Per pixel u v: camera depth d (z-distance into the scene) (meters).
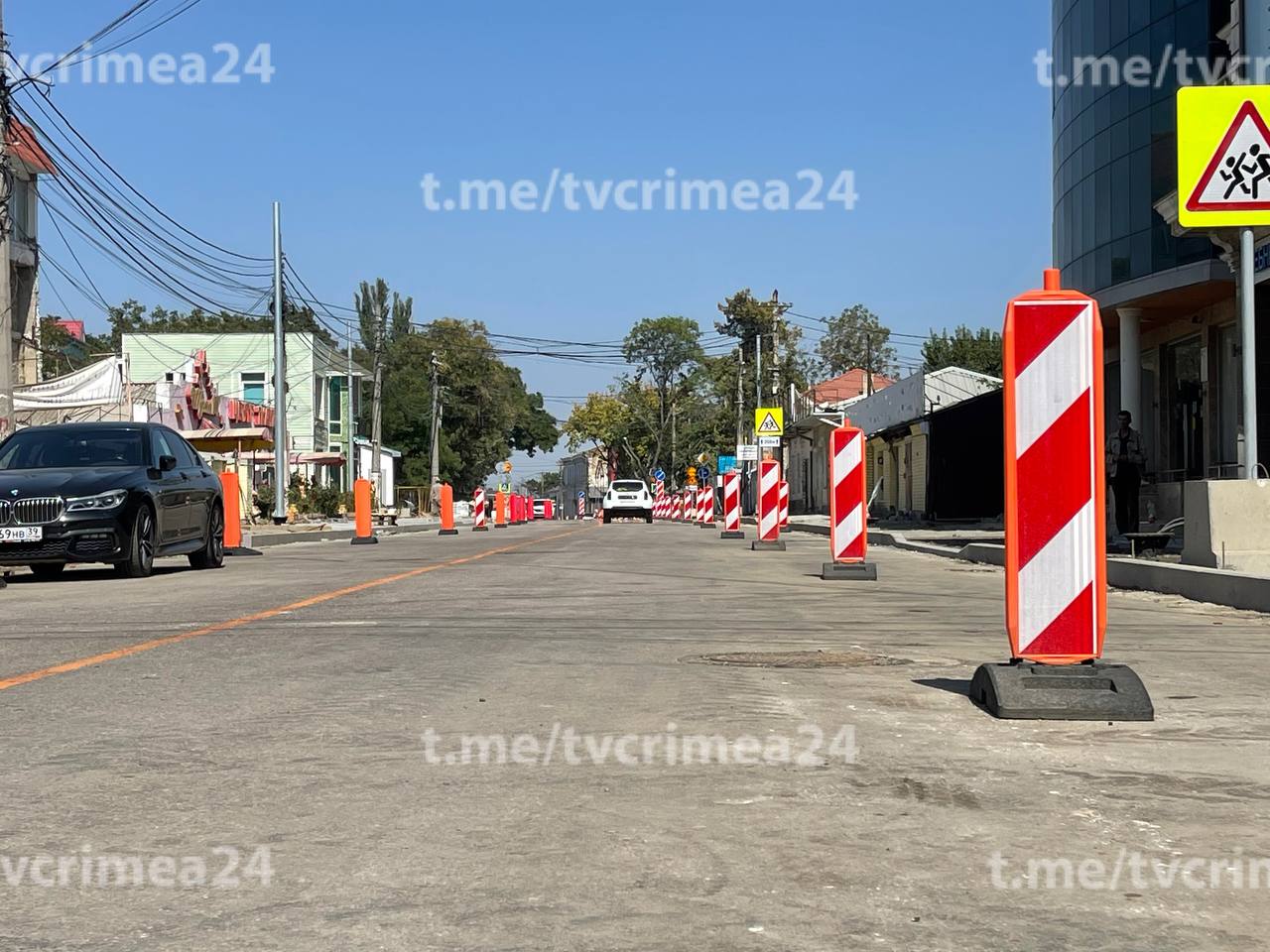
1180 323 27.05
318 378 66.69
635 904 3.34
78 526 14.45
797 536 31.77
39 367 42.06
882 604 11.66
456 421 92.88
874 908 3.31
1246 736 5.47
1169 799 4.41
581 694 6.44
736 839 3.92
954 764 4.93
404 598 12.02
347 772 4.78
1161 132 24.61
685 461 95.31
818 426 60.84
